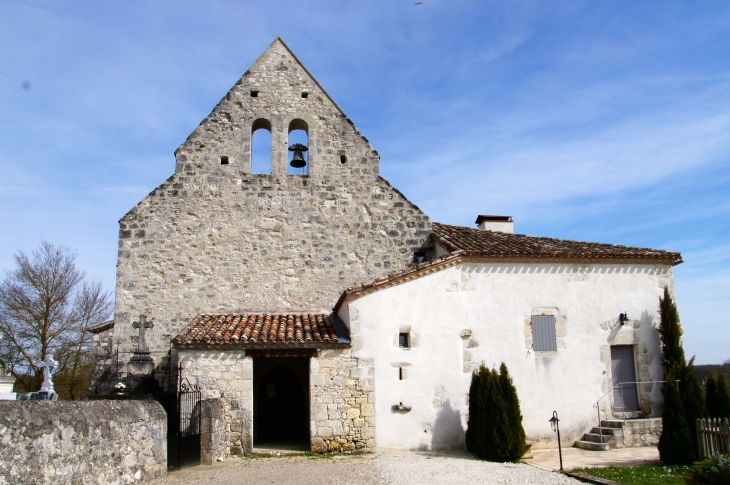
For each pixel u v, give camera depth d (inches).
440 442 641.0
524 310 689.0
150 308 738.2
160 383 719.1
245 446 618.2
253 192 784.9
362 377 639.8
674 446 553.0
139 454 472.7
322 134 815.1
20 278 1204.5
